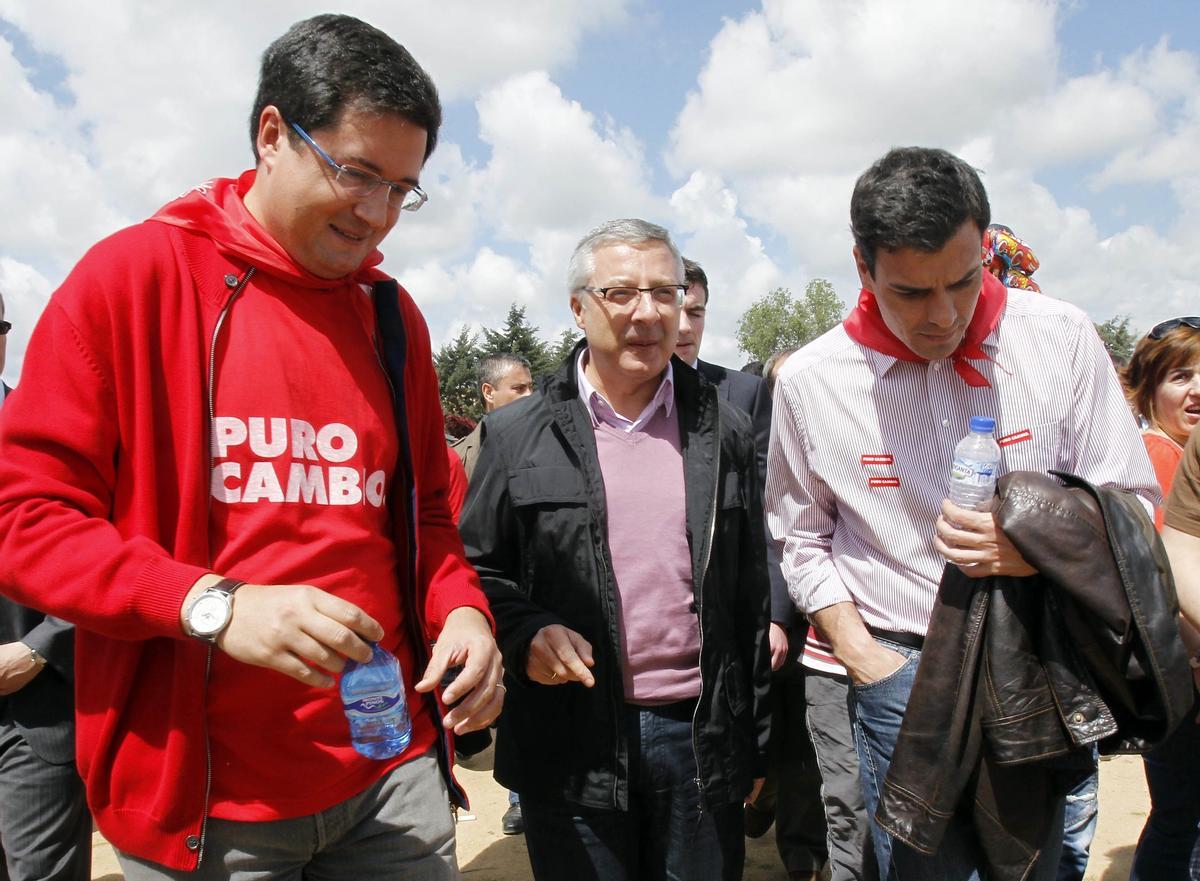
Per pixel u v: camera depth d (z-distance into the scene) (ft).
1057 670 6.48
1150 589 6.29
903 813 6.89
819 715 10.59
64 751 9.71
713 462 8.31
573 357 8.89
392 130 5.38
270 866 5.47
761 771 8.64
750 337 269.64
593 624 7.91
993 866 6.88
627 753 7.87
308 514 5.60
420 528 6.87
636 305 8.07
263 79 5.59
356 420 5.90
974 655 6.72
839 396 7.90
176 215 5.52
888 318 7.37
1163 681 6.19
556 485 8.10
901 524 7.77
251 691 5.37
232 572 5.33
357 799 5.80
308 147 5.35
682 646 8.22
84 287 5.12
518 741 8.22
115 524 5.27
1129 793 16.14
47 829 9.75
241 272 5.62
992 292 7.61
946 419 7.61
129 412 5.21
